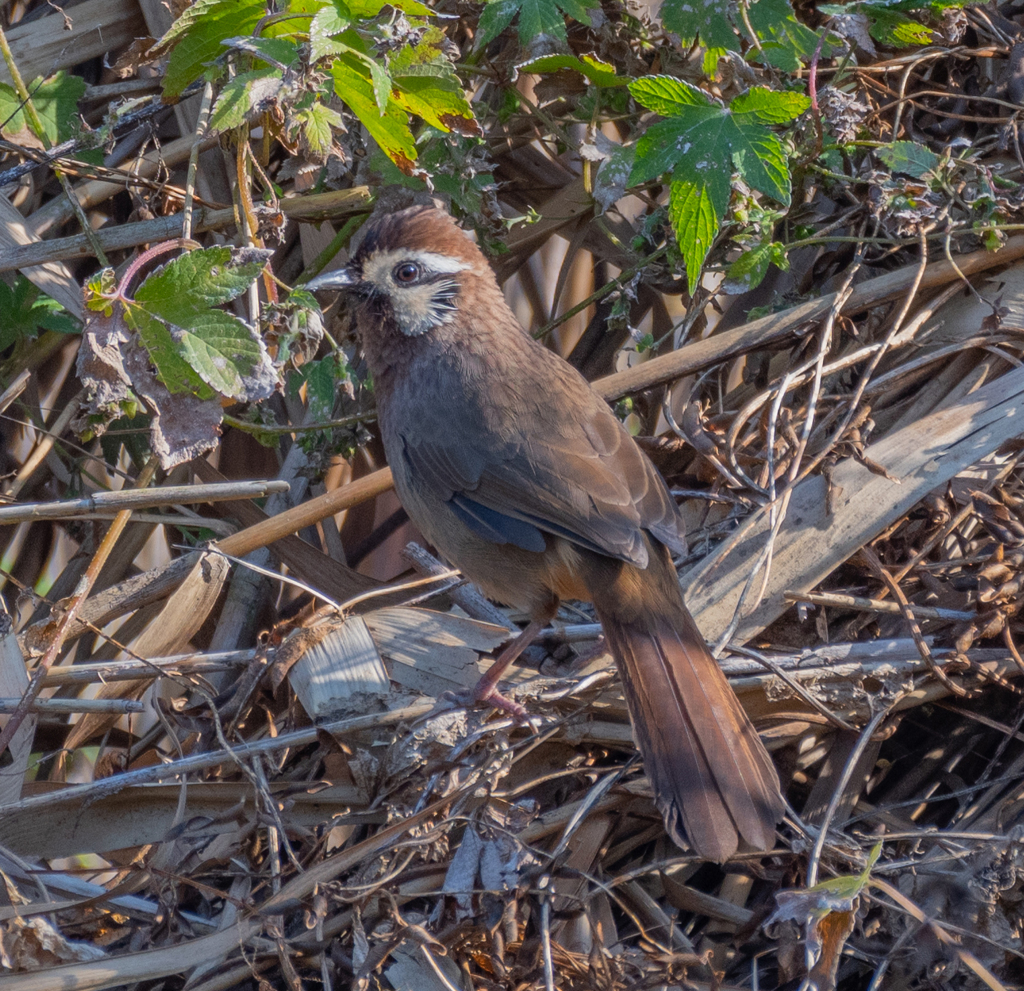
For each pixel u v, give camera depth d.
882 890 6.75
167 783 7.41
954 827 7.45
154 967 6.45
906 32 8.98
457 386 7.98
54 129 8.95
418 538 10.36
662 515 7.64
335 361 8.41
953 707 7.83
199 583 8.22
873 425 8.45
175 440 7.23
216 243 9.49
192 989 6.66
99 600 8.28
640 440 8.95
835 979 6.39
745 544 8.09
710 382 9.73
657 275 9.34
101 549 7.59
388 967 6.67
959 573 8.02
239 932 6.59
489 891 6.50
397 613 8.07
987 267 8.87
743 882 7.53
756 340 8.74
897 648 7.61
